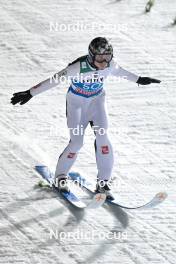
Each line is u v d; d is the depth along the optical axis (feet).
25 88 62.13
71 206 44.68
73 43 72.13
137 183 48.16
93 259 39.45
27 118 56.85
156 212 44.65
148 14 79.87
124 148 52.95
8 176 47.78
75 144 44.65
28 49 70.18
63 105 59.67
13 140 52.95
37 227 42.16
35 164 49.67
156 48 71.56
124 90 62.59
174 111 59.26
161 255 40.14
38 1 82.89
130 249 40.57
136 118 57.62
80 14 79.15
